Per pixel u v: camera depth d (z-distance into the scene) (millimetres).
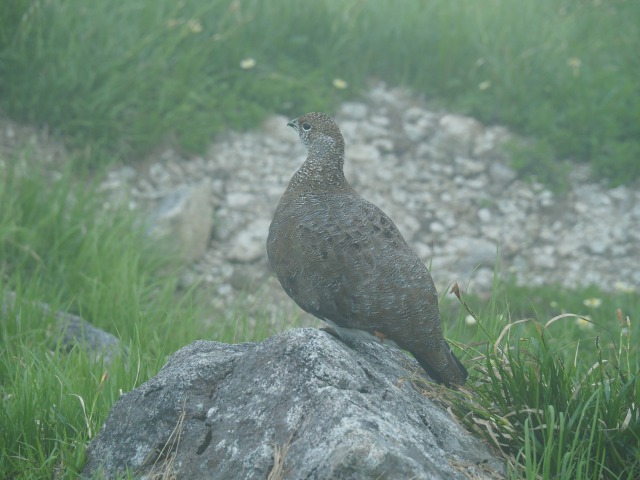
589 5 18109
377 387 5617
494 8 17500
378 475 4742
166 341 8727
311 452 4914
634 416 6000
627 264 13727
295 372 5402
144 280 10977
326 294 5902
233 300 12320
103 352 7727
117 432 5840
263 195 14289
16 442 6395
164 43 15031
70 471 5820
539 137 15633
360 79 16312
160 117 14562
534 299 12445
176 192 13469
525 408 6051
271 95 15508
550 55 16578
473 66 16469
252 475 5113
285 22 16312
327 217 6141
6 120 13664
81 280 10820
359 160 15203
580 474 5293
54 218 11531
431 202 14703
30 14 14039
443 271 13383
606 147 15242
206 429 5496
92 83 14086
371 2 17281
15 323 8828
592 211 14648
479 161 15406
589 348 10992
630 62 16703
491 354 6562
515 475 5352
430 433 5527
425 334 5801
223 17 15742
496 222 14453
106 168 13664
